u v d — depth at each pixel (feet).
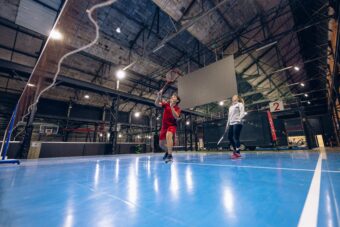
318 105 61.46
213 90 25.29
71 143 24.36
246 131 25.76
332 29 22.70
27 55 28.25
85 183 4.45
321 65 35.27
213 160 10.84
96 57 32.71
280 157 11.90
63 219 2.27
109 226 2.06
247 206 2.60
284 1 22.71
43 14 22.02
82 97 44.32
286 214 2.24
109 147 28.73
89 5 22.80
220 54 32.96
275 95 47.14
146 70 37.52
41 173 6.38
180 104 28.37
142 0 24.62
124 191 3.61
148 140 58.85
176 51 33.40
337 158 10.09
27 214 2.44
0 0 20.24
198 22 24.84
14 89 35.22
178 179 4.75
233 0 23.97
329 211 2.23
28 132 20.03
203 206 2.66
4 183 4.54
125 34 28.68
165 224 2.09
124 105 50.90
